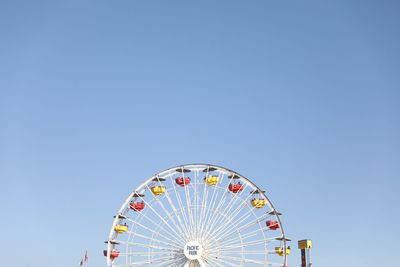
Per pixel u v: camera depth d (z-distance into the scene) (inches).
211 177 2748.5
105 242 2704.2
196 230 2674.7
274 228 2682.1
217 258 2642.7
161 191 2751.0
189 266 2630.4
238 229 2669.8
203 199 2716.5
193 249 2625.5
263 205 2709.2
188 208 2711.6
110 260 2699.3
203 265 2605.8
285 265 2615.7
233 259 2637.8
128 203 2773.1
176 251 2667.3
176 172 2810.0
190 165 2790.4
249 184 2746.1
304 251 3368.6
